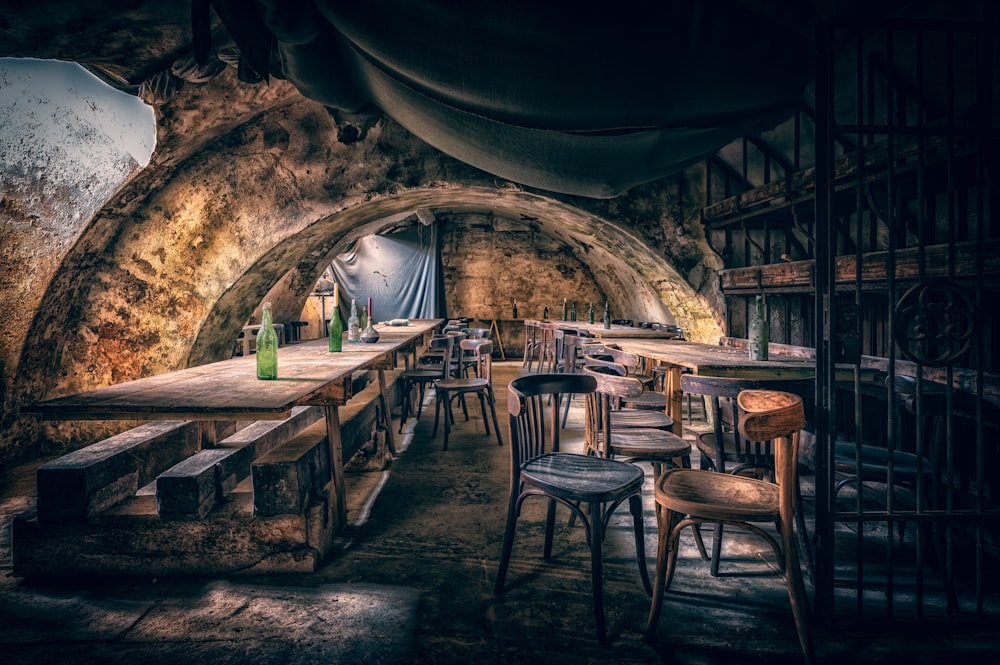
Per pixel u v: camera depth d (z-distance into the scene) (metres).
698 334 5.86
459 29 2.52
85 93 3.60
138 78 3.21
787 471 1.67
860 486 1.88
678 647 1.76
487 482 3.42
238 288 4.93
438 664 1.66
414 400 5.84
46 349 4.14
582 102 2.86
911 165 2.61
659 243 5.39
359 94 3.96
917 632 1.84
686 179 5.36
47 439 4.21
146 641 1.76
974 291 2.43
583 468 2.14
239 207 4.68
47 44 2.80
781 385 2.36
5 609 1.95
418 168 5.01
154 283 4.46
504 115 3.03
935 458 1.96
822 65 1.88
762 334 2.97
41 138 3.59
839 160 2.95
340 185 4.91
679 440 2.59
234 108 3.99
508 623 1.88
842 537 2.60
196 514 2.19
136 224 4.30
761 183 5.02
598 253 8.48
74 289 4.17
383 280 10.29
